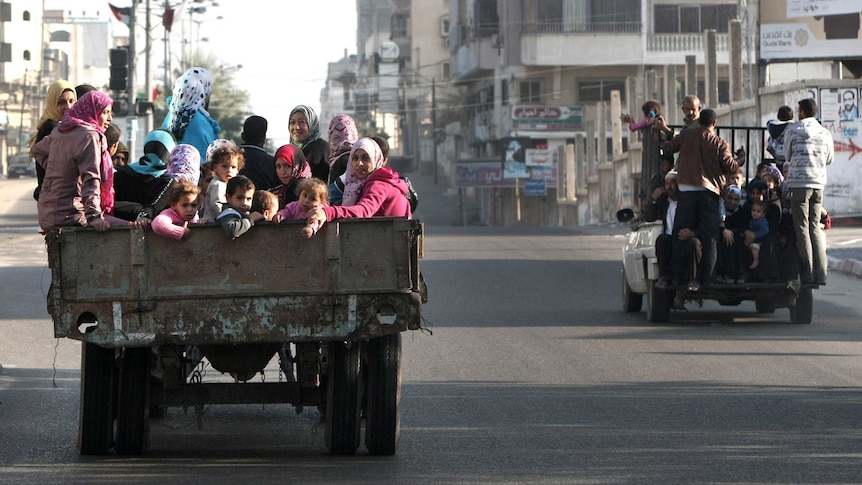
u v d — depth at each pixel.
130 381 12.09
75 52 187.00
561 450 12.48
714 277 22.12
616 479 11.15
